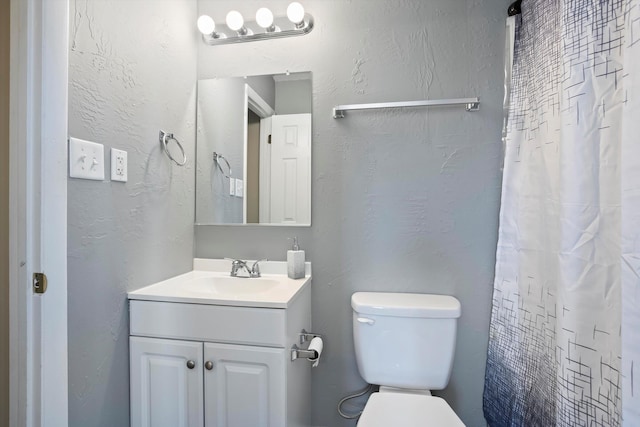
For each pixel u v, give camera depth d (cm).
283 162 152
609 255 78
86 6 96
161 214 133
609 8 78
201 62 159
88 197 97
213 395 109
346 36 148
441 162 141
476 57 139
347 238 147
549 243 106
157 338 113
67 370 89
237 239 156
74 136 92
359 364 131
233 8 157
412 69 143
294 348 115
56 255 86
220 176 157
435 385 124
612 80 77
